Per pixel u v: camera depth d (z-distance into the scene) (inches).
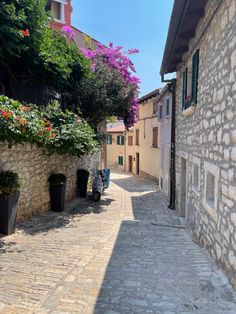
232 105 130.5
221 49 151.3
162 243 204.7
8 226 223.8
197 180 233.8
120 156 1224.2
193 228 232.8
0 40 279.7
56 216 308.8
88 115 451.8
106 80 441.4
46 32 328.5
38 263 162.9
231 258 127.2
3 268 155.4
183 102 299.0
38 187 300.7
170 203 404.2
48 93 409.7
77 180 432.1
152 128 780.6
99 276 138.8
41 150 302.4
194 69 228.7
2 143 232.7
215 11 161.8
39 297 118.0
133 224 284.4
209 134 177.6
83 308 106.7
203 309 103.7
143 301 111.0
